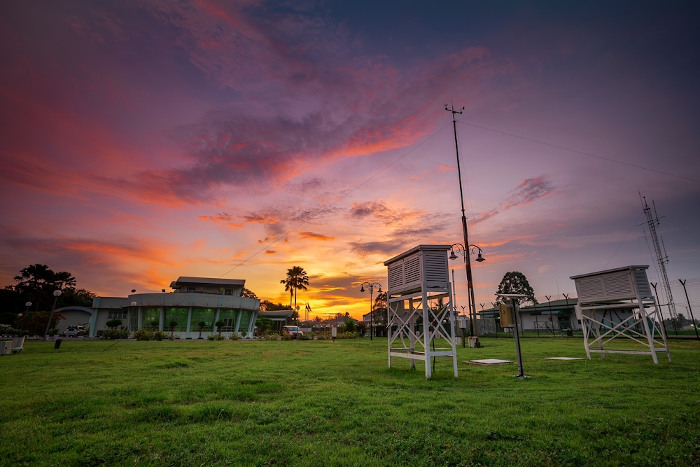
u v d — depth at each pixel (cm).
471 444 571
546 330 5688
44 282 8369
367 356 2080
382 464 502
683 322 4831
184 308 5547
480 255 3081
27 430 642
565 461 504
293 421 695
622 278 1677
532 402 825
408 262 1432
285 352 2400
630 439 583
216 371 1397
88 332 6444
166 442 585
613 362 1594
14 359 1892
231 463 506
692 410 731
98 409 790
